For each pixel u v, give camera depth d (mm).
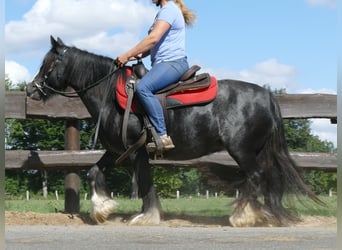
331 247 5285
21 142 49688
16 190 50188
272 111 7715
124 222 7812
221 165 7867
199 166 8023
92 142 7480
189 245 5367
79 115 9266
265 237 5996
